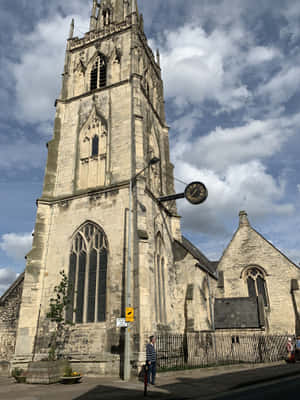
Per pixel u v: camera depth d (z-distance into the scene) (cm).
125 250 2769
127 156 3262
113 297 2638
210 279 4247
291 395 1229
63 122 3838
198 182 3023
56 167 3541
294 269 4297
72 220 3139
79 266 2922
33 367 2016
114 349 2453
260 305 3747
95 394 1495
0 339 3083
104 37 4234
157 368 2359
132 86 3638
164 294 3084
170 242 3556
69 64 4278
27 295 2838
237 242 4741
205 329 3195
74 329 2661
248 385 1638
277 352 3381
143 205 2881
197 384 1691
